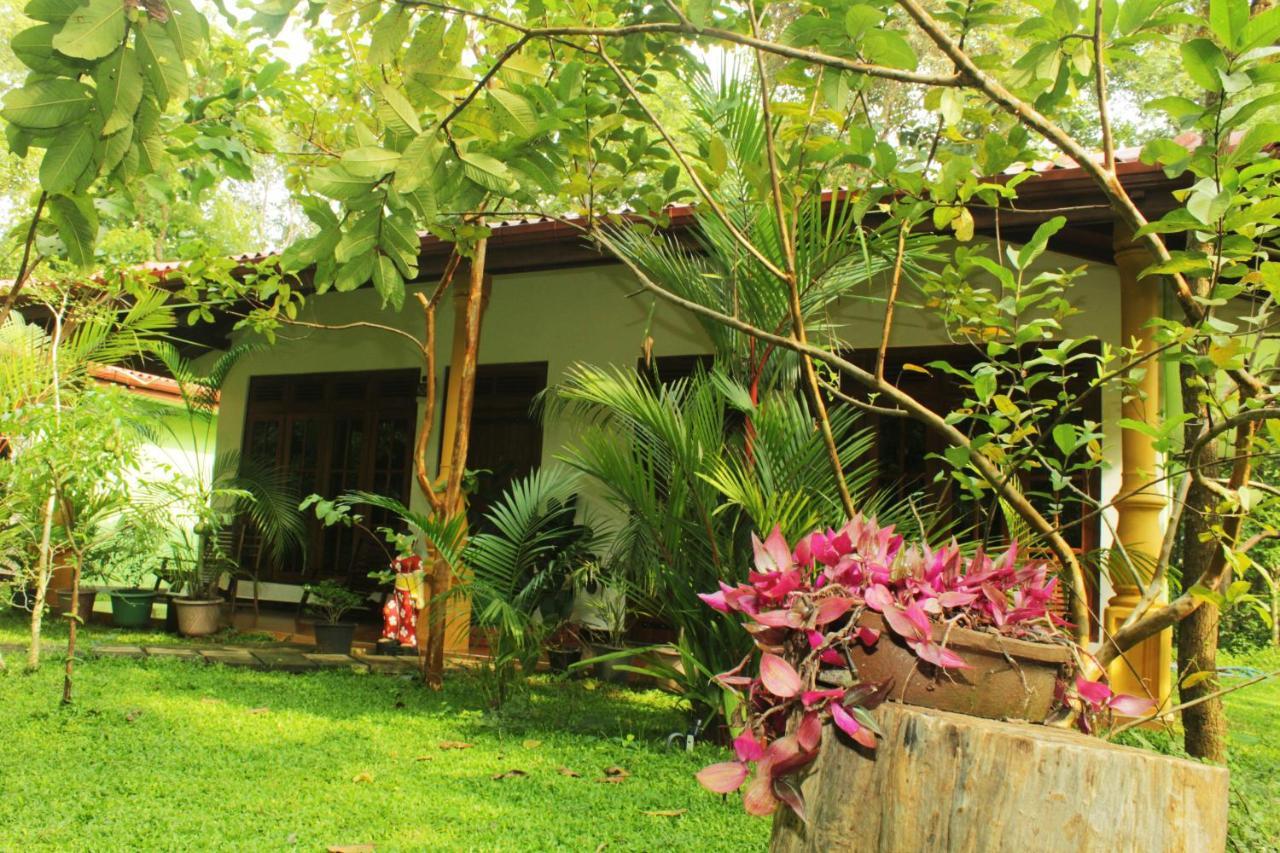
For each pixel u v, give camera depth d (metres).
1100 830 1.42
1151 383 5.22
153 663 7.05
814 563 1.76
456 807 3.79
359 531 9.93
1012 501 2.52
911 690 1.68
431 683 6.52
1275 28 1.64
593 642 7.63
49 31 1.59
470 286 7.00
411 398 9.80
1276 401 2.33
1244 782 3.53
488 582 6.05
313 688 6.38
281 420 10.62
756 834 3.55
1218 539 2.56
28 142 1.70
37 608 6.21
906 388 7.22
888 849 1.53
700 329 8.24
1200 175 1.89
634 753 4.82
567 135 3.00
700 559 4.97
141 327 6.03
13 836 3.24
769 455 4.65
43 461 5.20
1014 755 1.47
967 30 2.49
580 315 8.83
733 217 4.48
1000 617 1.79
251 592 10.41
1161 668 5.18
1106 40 2.11
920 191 2.65
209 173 4.47
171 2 1.52
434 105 1.92
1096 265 6.51
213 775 4.11
